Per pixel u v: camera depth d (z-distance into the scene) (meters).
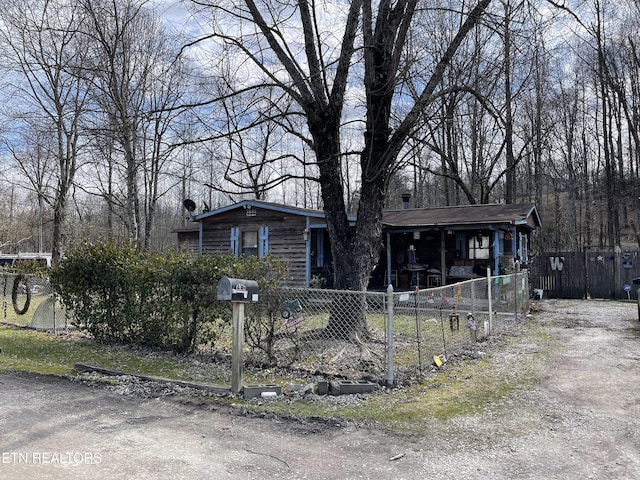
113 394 5.30
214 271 6.84
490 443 3.82
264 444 3.82
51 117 18.83
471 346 7.83
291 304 6.23
